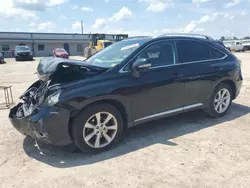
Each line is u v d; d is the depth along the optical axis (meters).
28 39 47.03
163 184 2.86
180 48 4.52
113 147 3.84
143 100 3.97
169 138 4.14
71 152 3.71
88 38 53.28
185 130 4.49
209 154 3.55
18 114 3.75
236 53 34.12
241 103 6.32
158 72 4.12
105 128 3.68
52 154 3.66
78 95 3.36
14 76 14.00
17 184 2.92
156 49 4.25
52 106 3.29
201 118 5.15
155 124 4.84
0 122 5.20
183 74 4.39
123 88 3.71
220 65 4.95
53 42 49.75
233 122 4.88
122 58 4.01
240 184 2.84
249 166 3.21
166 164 3.30
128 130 4.54
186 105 4.59
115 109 3.72
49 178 3.03
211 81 4.83
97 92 3.48
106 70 3.73
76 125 3.43
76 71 3.62
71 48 51.94
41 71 3.71
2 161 3.48
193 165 3.26
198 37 4.90
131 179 2.97
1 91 9.09
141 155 3.56
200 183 2.86
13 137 4.34
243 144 3.86
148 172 3.12
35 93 3.83
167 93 4.24
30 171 3.20
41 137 3.39
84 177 3.04
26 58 31.27
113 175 3.06
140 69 3.84
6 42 45.28
